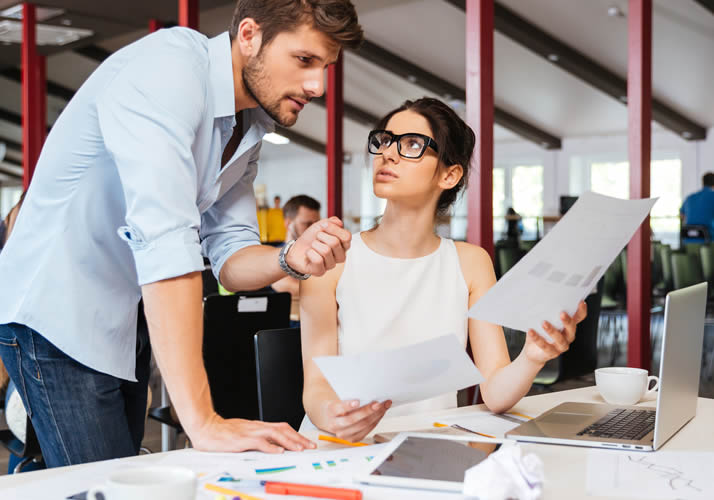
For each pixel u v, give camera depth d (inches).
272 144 698.8
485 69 147.2
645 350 174.7
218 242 64.3
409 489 39.5
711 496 38.8
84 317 57.1
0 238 87.8
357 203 635.5
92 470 42.5
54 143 56.2
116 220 57.5
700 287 55.6
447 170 64.6
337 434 48.4
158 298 48.4
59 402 57.6
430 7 363.3
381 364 43.3
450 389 47.4
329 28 50.5
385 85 486.0
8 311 57.5
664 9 329.4
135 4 278.7
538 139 542.6
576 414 55.9
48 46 350.9
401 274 64.8
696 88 418.9
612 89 411.8
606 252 47.4
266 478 41.3
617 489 39.8
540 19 359.9
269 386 69.4
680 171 504.7
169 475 33.2
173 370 48.2
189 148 51.4
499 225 539.2
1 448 145.8
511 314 48.7
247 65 53.6
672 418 50.7
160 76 50.9
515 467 35.0
